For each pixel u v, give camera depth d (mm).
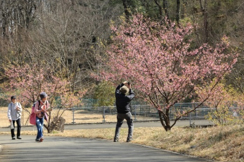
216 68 22984
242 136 11688
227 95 24922
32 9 65562
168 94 22250
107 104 45875
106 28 57719
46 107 16469
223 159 10695
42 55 41781
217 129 13750
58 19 49406
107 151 12742
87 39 52375
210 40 45844
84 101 48469
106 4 62812
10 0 62250
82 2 59719
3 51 48469
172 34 24594
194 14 50469
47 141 18062
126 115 17438
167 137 15680
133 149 13586
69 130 30109
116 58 24062
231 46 39562
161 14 50750
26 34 47719
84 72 53250
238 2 48312
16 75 29375
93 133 24719
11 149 13797
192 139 13773
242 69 35250
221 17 49656
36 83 28531
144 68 21484
